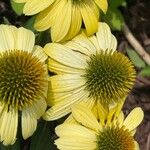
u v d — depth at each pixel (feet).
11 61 0.71
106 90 0.77
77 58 0.77
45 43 0.86
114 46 0.80
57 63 0.76
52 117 0.75
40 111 0.73
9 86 0.70
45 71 0.73
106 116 0.77
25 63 0.71
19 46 0.73
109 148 0.75
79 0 0.79
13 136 0.71
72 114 0.75
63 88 0.75
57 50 0.76
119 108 0.78
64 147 0.73
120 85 0.77
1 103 0.71
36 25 0.78
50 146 0.81
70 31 0.78
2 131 0.70
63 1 0.78
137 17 1.17
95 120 0.76
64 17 0.78
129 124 0.78
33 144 0.81
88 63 0.77
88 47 0.79
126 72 0.77
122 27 1.13
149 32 1.17
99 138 0.75
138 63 1.11
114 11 0.97
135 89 1.12
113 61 0.77
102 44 0.80
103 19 0.96
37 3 0.76
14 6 0.91
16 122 0.71
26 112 0.72
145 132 1.09
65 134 0.74
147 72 1.05
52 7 0.78
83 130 0.75
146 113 1.11
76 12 0.79
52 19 0.78
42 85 0.71
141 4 1.18
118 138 0.75
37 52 0.74
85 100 0.77
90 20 0.80
